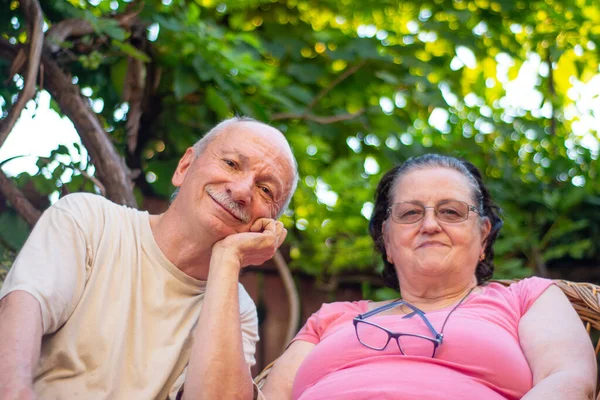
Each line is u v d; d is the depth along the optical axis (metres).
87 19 3.02
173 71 3.39
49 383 1.89
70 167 2.88
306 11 4.24
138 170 3.25
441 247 2.28
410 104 4.32
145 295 2.04
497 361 2.01
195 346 1.87
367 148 4.18
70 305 1.93
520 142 4.32
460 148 4.27
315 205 4.08
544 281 2.27
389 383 1.97
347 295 3.96
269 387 2.22
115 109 3.31
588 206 4.02
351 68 4.05
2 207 2.88
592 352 1.99
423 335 2.10
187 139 3.47
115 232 2.09
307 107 3.93
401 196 2.38
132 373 1.96
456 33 4.16
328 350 2.18
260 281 3.80
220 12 3.97
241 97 3.45
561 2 4.26
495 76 4.53
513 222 3.94
